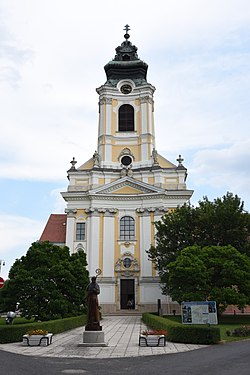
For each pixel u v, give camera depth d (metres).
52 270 31.62
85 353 18.62
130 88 64.00
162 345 20.73
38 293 30.48
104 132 61.12
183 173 58.09
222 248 35.03
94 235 55.22
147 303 52.66
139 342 21.02
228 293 32.31
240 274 32.81
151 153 60.09
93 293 22.73
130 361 16.22
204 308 23.12
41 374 13.22
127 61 65.38
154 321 29.14
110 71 65.12
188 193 56.19
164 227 45.16
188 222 43.72
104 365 15.22
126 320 41.41
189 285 33.41
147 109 61.94
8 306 30.25
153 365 15.05
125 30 69.75
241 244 41.16
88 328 21.94
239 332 24.66
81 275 35.16
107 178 58.47
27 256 32.47
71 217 56.62
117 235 55.75
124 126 62.19
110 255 54.75
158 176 57.47
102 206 56.56
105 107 62.50
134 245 55.25
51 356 17.77
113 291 53.34
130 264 54.56
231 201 43.31
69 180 58.91
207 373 13.09
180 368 14.18
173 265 34.69
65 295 32.66
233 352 18.03
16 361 16.08
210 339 21.28
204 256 34.44
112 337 25.45
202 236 42.69
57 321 27.58
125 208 56.84
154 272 53.72
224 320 37.34
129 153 60.19
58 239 58.34
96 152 59.91
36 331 21.78
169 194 56.41
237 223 41.12
